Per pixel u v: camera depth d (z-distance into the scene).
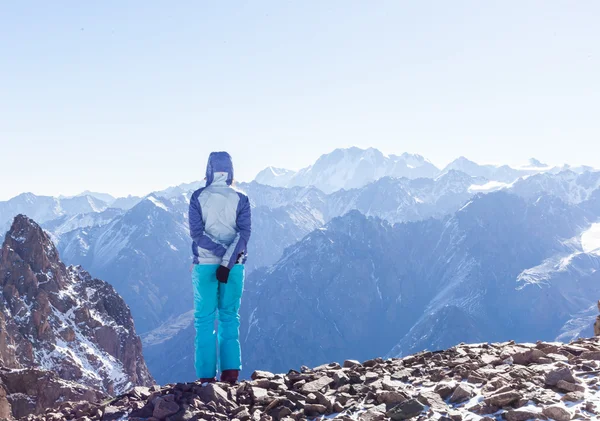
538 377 8.17
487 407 7.33
